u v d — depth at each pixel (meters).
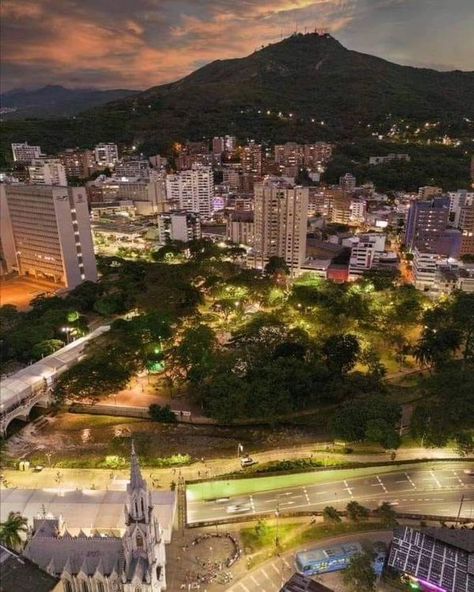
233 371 160.75
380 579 95.06
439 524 107.69
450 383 147.88
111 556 86.12
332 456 132.38
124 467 127.50
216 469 127.88
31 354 176.88
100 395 154.75
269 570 96.50
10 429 148.50
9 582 79.56
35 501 107.88
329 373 161.00
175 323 199.75
